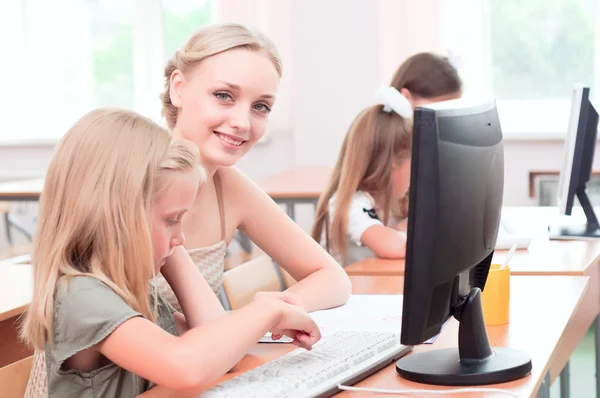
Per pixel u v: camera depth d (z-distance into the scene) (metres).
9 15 6.11
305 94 5.75
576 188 3.05
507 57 5.70
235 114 1.72
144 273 1.34
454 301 1.38
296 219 5.83
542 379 1.39
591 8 5.57
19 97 6.16
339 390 1.32
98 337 1.26
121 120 1.36
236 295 2.07
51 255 1.32
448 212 1.26
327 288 1.88
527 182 5.54
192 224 1.85
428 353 1.47
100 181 1.32
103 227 1.31
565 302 1.95
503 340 1.60
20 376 1.58
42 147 6.14
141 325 1.27
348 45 5.66
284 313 1.40
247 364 1.50
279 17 5.70
